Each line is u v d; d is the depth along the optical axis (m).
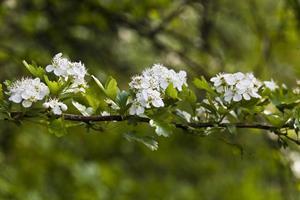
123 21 9.26
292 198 7.75
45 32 9.70
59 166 11.95
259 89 4.17
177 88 3.92
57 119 3.73
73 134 12.88
